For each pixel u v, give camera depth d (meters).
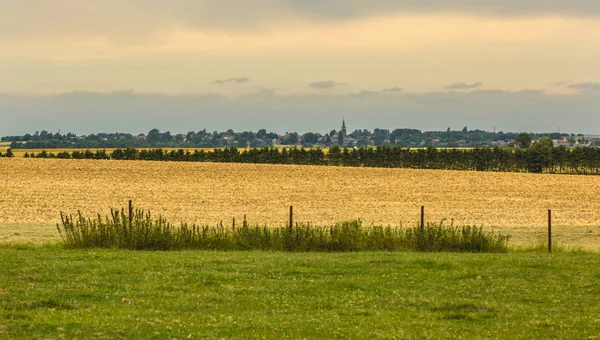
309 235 66.88
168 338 31.77
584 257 61.94
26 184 198.12
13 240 83.00
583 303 42.44
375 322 36.31
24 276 46.69
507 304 41.75
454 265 55.16
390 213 146.88
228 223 120.88
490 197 189.00
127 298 40.81
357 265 54.53
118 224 65.94
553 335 34.41
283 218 132.88
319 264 54.47
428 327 35.59
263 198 176.12
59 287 43.41
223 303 40.25
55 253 58.75
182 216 134.00
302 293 43.78
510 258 59.88
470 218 138.62
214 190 195.50
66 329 33.03
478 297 43.78
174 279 46.88
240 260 55.94
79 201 158.62
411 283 47.78
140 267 51.03
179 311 37.81
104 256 56.78
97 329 33.09
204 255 59.16
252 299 41.44
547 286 47.50
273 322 35.62
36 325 33.62
